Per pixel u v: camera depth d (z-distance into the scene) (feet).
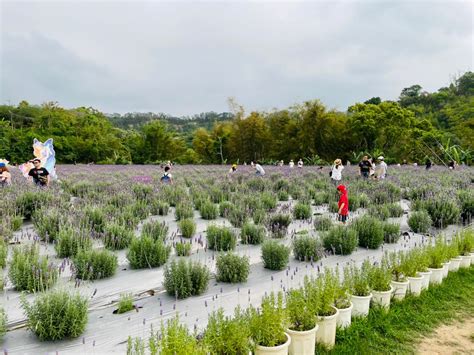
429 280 18.88
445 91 287.28
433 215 33.14
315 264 22.29
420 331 14.67
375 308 15.75
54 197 34.55
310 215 36.42
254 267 21.72
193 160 220.84
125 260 22.50
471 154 160.25
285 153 189.67
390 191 51.13
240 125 197.16
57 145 172.65
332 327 13.10
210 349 9.90
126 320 14.75
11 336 13.33
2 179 41.42
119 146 215.31
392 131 168.96
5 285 17.76
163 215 37.60
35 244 20.35
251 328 11.15
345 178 68.59
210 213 35.78
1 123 171.42
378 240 25.79
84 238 22.79
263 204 37.86
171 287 17.15
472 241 22.54
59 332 12.92
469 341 14.02
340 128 179.63
